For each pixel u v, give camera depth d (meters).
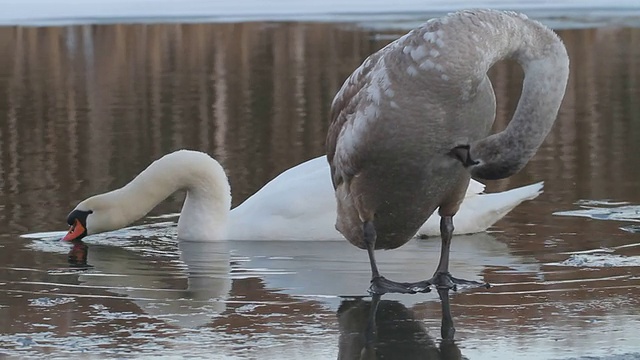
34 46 35.94
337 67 29.72
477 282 10.70
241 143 19.27
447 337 8.86
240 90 26.06
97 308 9.95
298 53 33.22
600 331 8.91
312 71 29.12
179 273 11.44
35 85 27.75
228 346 8.70
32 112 23.41
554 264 11.45
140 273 11.45
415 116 9.28
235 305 10.01
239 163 17.41
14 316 9.69
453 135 9.41
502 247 12.44
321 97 24.66
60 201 14.96
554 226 13.36
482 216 13.30
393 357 8.38
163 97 25.27
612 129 20.23
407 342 8.75
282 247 12.96
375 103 9.45
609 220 13.58
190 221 13.45
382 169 9.78
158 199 13.56
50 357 8.47
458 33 9.05
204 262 12.02
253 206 13.65
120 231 13.88
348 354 8.46
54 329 9.25
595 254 11.86
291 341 8.83
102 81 28.42
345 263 11.86
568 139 19.33
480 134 9.55
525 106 9.05
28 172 16.98
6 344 8.82
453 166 9.72
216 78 28.48
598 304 9.77
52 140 19.91
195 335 9.03
